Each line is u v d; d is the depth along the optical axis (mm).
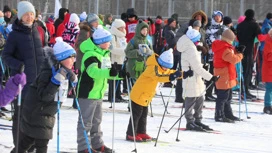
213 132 16688
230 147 14492
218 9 45500
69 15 21484
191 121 16719
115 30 19625
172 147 14055
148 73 13812
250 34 24125
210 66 24141
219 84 18469
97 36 12062
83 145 12281
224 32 17984
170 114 19641
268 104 21266
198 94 16328
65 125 16062
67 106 19812
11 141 13648
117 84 21812
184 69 16156
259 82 29141
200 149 14016
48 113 10406
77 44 17438
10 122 16344
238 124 18516
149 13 44250
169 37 26094
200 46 16312
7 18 25109
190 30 16109
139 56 17219
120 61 19781
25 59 11664
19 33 11711
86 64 11938
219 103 18672
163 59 13578
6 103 8992
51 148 13047
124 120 17672
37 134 10352
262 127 18172
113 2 44688
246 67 24609
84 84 12125
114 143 14086
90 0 45094
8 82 8969
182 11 44375
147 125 17172
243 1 45344
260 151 14180
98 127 12641
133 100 14109
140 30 17281
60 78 10133
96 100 12320
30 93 10414
